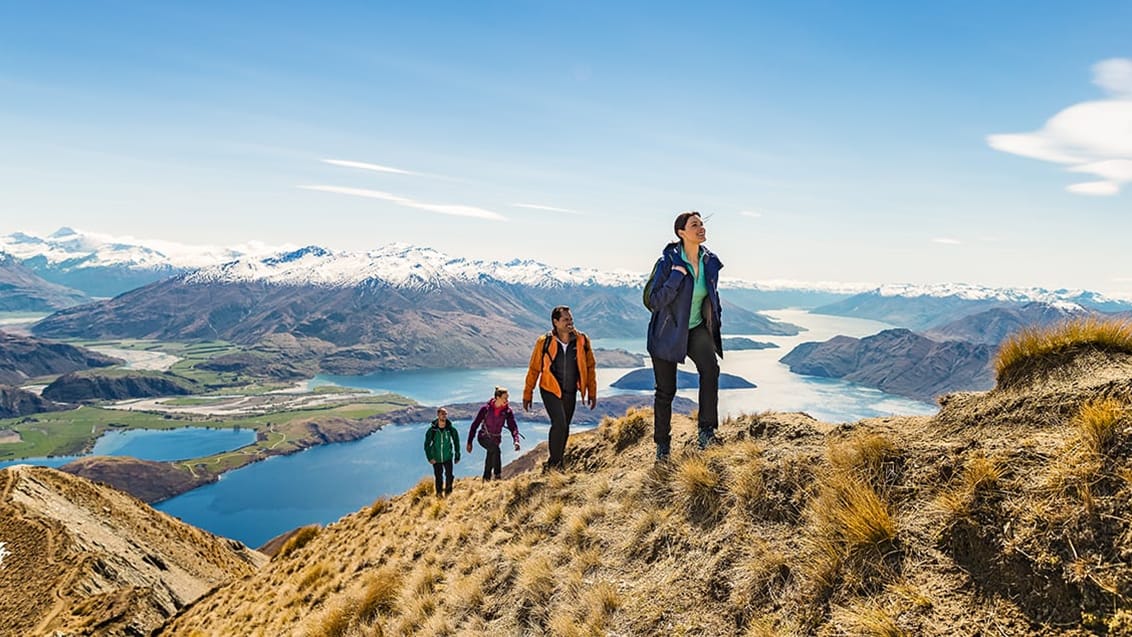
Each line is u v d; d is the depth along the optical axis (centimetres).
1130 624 316
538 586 689
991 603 373
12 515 4550
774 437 679
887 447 530
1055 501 397
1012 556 385
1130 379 458
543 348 1055
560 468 1047
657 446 805
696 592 529
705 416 769
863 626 401
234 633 1500
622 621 554
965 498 437
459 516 1137
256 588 1989
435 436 1555
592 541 718
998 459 451
